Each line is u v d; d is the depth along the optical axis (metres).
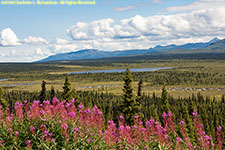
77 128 12.02
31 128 12.12
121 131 12.14
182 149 11.34
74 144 11.69
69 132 12.38
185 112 54.41
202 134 11.49
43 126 12.50
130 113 46.41
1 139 12.06
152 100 150.75
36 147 11.80
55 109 13.27
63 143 12.02
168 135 12.00
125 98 48.28
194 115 12.07
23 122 13.18
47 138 11.65
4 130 12.70
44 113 13.10
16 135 12.02
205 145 11.16
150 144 11.95
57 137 12.40
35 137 12.05
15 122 13.07
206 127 57.97
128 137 11.93
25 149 11.65
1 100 58.69
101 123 13.11
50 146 11.76
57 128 12.63
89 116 13.18
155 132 12.21
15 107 13.28
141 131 12.19
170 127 12.07
